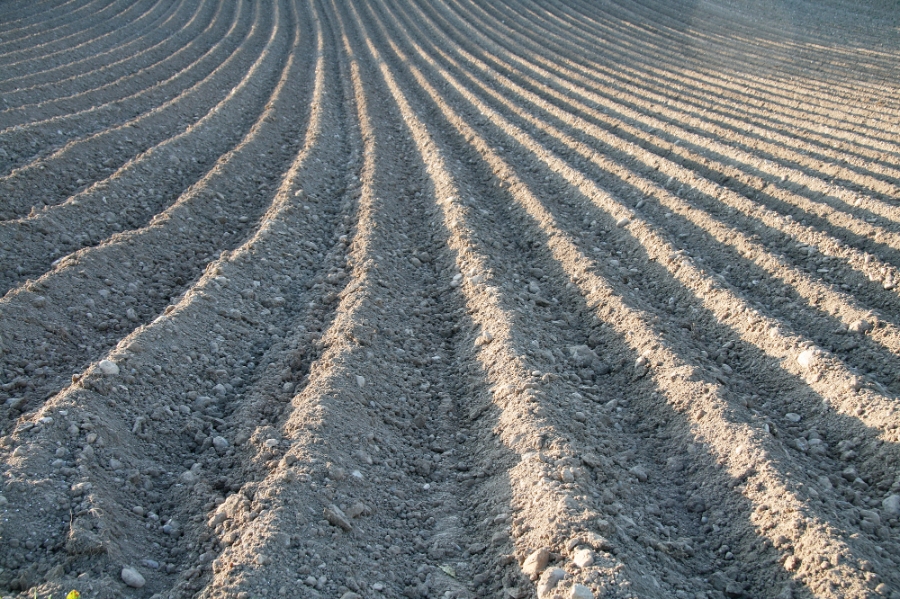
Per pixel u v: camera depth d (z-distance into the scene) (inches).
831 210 279.4
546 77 569.6
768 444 155.8
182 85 482.6
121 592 117.3
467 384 188.9
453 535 139.7
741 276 247.3
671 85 549.6
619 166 344.5
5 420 157.5
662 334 202.7
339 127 415.5
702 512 148.9
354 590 121.0
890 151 365.1
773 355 195.6
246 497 137.6
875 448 158.2
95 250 227.9
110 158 328.8
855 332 202.7
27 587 115.4
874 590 117.4
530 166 362.9
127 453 151.9
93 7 738.8
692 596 124.7
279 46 655.8
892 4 945.5
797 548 129.3
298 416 160.4
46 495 131.9
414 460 161.2
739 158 353.1
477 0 910.4
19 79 443.8
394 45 679.1
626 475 157.5
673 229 286.2
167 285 231.8
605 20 822.5
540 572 123.3
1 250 225.8
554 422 163.8
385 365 190.5
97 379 164.7
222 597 115.0
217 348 195.9
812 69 623.2
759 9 922.1
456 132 414.9
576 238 270.1
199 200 286.2
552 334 214.4
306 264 254.1
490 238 271.7
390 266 248.8
